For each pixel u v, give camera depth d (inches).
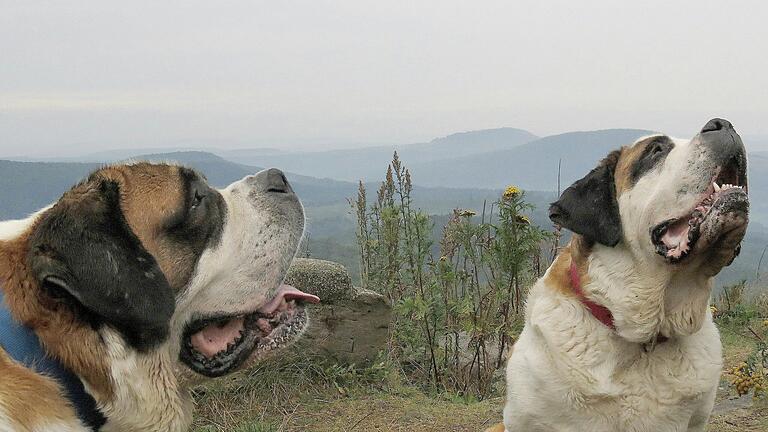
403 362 130.8
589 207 71.8
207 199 49.0
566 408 70.7
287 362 112.4
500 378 123.9
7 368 39.7
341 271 116.4
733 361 129.7
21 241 42.4
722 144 65.1
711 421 101.8
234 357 52.3
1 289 41.3
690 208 65.6
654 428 69.9
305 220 55.7
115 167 46.5
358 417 105.0
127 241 43.4
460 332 138.1
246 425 97.6
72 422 41.1
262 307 53.2
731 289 162.6
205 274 48.6
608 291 69.6
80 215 42.4
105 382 42.5
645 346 69.8
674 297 69.2
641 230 68.1
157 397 44.4
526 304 78.0
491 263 123.9
